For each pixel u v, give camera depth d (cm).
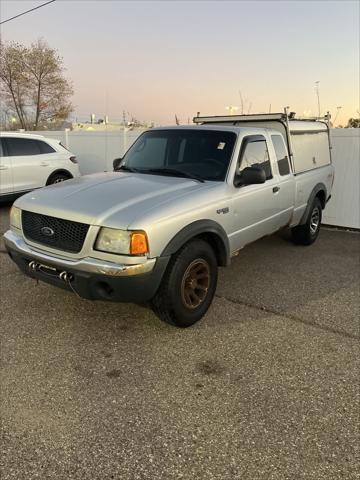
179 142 469
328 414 272
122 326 384
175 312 359
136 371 316
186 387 298
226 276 528
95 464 230
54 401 281
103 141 1191
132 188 376
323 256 628
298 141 592
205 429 257
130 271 313
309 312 425
